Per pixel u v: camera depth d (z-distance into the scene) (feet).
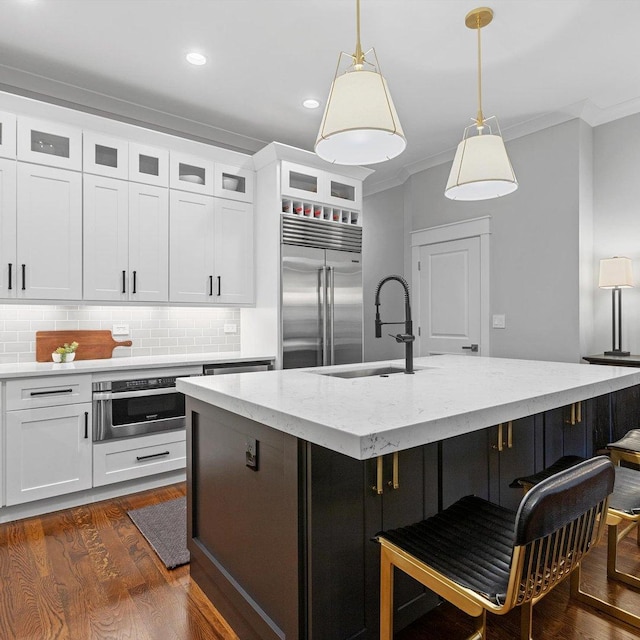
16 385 8.34
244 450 5.10
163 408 10.14
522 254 12.63
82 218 9.95
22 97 9.10
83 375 9.10
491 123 12.39
